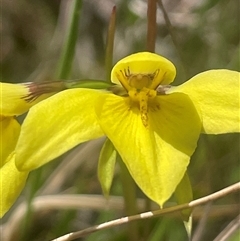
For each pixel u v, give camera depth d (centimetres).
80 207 17
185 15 21
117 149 12
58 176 18
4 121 13
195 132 12
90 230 13
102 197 17
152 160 12
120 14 21
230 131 12
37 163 12
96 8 23
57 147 12
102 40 23
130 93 13
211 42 21
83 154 19
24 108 13
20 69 24
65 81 13
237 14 21
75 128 12
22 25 24
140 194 19
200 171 18
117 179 18
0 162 13
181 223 18
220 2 21
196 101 13
